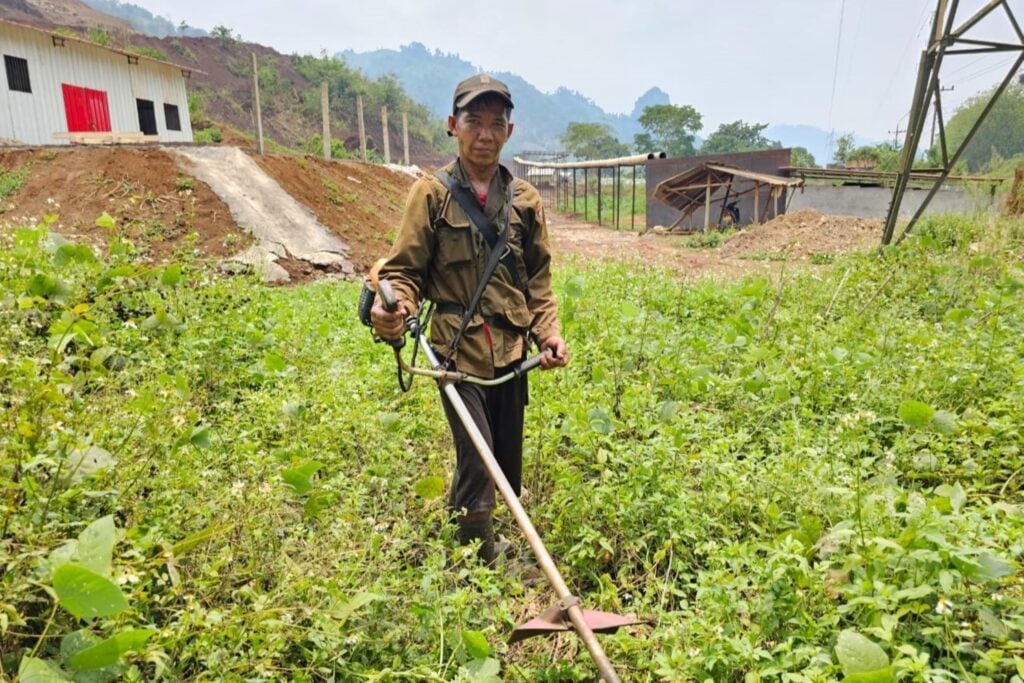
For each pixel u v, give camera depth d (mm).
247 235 12781
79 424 2871
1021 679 2100
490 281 3006
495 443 3287
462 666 2285
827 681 2090
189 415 3176
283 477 2574
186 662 2271
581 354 5609
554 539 3309
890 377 4891
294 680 2219
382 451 3799
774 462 3715
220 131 44625
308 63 98000
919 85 10719
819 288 8141
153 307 5539
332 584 2334
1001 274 7641
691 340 5758
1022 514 3010
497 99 2836
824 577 2512
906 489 3572
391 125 95000
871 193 24453
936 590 2303
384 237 15852
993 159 21484
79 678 1938
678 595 2922
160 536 2447
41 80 19891
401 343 2701
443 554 2877
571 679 2523
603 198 53188
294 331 6414
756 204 23609
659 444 3684
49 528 2309
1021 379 4383
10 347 3336
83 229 11891
